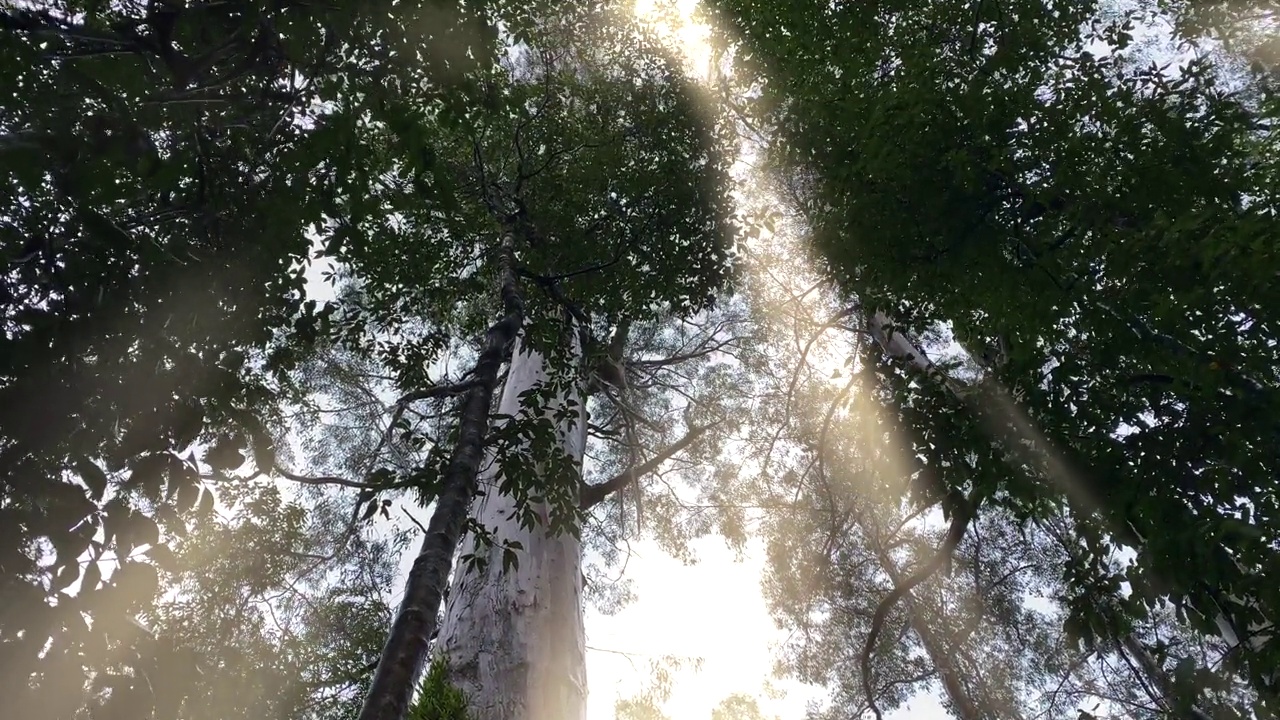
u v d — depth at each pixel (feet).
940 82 15.39
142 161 7.38
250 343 9.87
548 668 20.39
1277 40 18.63
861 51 19.16
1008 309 13.62
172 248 8.61
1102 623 12.39
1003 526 34.06
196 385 8.02
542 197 24.23
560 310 20.70
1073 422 12.66
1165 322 11.09
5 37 6.98
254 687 6.98
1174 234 10.93
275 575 23.45
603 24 26.18
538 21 25.76
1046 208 13.51
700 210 23.03
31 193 7.13
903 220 14.90
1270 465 10.36
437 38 9.81
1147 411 12.29
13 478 6.01
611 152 24.62
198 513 7.33
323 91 9.61
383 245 18.78
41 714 5.24
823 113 17.94
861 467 22.67
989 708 31.76
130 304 7.63
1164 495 11.03
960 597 33.96
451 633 21.27
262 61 9.22
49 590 5.62
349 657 26.53
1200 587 10.73
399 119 9.82
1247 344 11.08
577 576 24.25
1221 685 10.80
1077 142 13.33
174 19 8.25
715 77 26.63
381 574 30.17
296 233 9.93
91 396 6.95
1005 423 13.67
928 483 14.96
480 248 23.06
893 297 17.69
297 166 9.45
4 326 6.66
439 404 29.78
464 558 11.03
